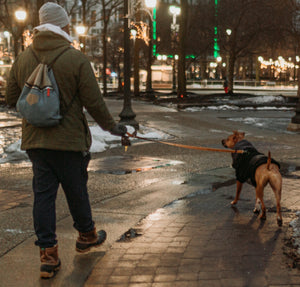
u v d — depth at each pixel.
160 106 23.98
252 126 15.04
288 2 28.73
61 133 2.93
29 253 3.57
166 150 9.53
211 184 6.29
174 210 4.92
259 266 3.30
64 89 2.93
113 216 4.66
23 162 8.01
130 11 12.64
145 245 3.77
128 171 7.24
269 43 33.59
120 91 42.31
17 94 3.20
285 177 6.81
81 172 3.14
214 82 60.44
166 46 43.31
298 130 13.69
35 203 3.07
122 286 2.99
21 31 26.94
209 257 3.49
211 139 11.47
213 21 34.16
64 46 2.99
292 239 3.88
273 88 59.16
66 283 3.03
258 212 4.81
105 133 11.30
